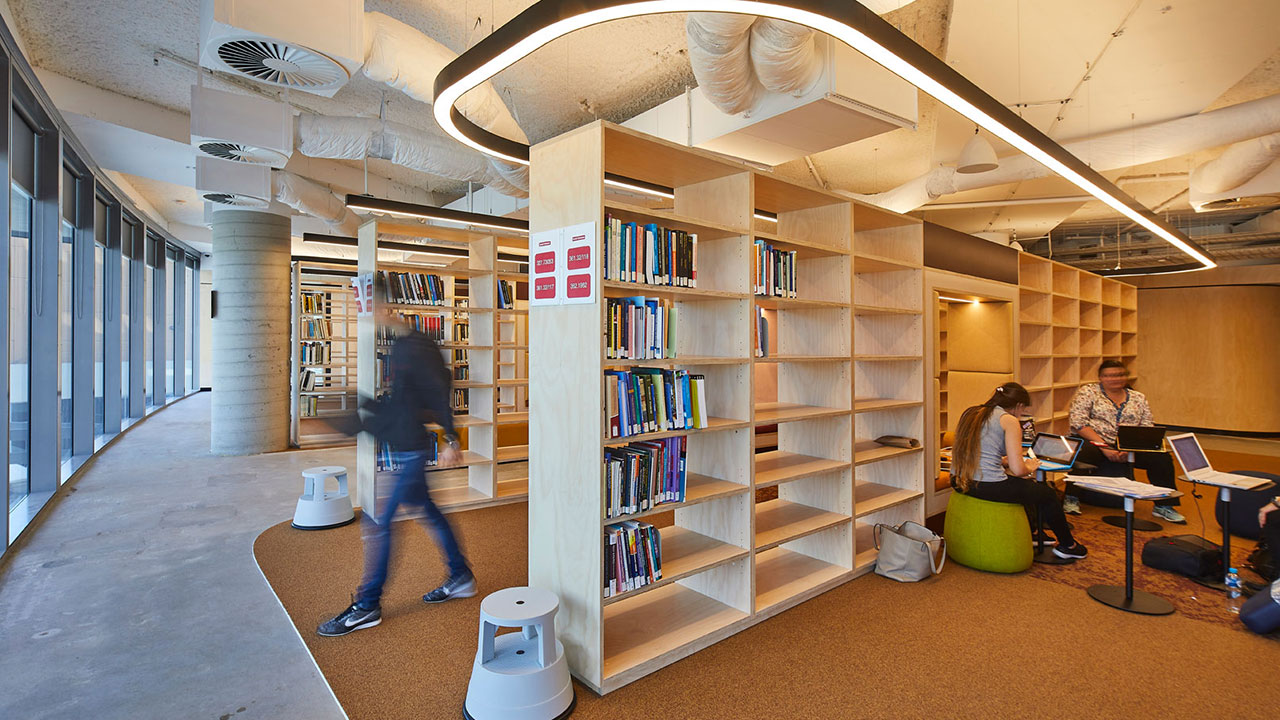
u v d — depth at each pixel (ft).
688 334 11.86
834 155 23.03
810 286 13.67
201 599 11.53
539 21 7.74
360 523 16.48
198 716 7.95
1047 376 23.59
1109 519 17.85
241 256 26.78
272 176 21.17
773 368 26.58
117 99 18.26
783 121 13.55
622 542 9.04
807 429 13.64
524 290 30.66
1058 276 26.48
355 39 10.13
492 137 13.26
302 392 32.32
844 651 9.79
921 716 8.04
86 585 12.14
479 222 21.89
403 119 21.15
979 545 13.34
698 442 11.63
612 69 17.38
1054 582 12.77
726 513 11.10
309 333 32.53
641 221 10.03
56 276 16.89
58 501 18.58
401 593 11.94
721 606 10.97
